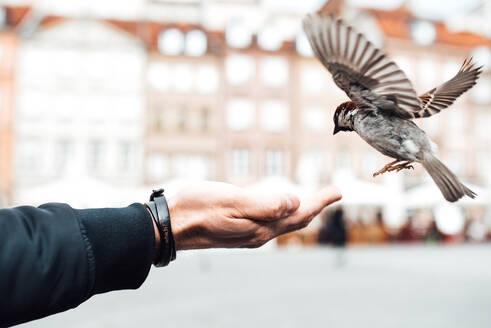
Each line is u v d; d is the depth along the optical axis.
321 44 1.45
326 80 38.75
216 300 10.45
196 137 36.69
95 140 34.88
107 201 18.86
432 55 40.06
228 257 23.98
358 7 40.56
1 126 33.75
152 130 36.00
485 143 40.88
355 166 38.41
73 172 19.34
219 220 1.43
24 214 1.12
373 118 1.79
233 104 37.44
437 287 12.07
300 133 38.12
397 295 10.80
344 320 8.03
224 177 36.91
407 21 40.56
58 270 1.09
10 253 1.04
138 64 35.59
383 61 1.42
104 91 35.16
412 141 1.80
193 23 37.69
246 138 37.44
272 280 14.02
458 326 7.52
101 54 35.22
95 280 1.16
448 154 40.16
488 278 13.84
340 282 13.23
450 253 23.19
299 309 9.12
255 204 1.43
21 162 33.91
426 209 32.84
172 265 20.25
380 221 32.56
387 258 20.78
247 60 37.78
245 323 7.83
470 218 37.75
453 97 1.97
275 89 38.06
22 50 34.34
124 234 1.21
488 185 31.12
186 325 7.75
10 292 1.04
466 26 45.50
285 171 37.81
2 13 34.50
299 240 29.27
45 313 1.10
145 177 35.28
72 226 1.14
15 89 34.06
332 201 1.56
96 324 7.88
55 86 34.56
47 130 34.34
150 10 37.78
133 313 8.98
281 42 38.50
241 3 38.88
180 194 1.47
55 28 34.78
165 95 36.38
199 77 37.03
